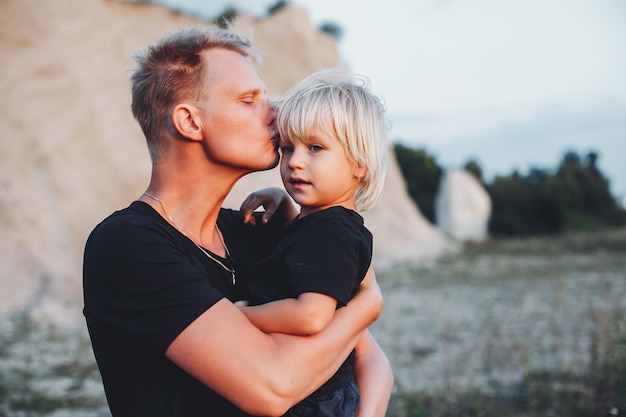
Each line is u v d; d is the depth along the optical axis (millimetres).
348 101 1712
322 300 1461
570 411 4621
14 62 10930
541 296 10984
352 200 1799
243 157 1635
